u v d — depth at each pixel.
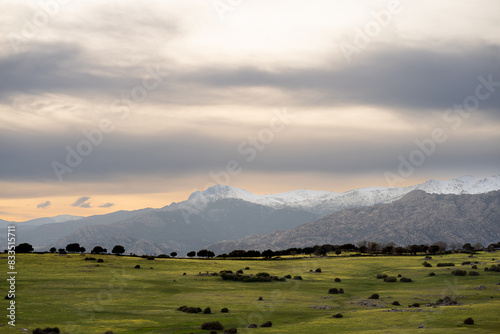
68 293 107.44
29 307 90.31
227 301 101.94
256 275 142.38
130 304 96.81
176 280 133.62
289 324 77.00
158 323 78.00
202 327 73.62
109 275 137.88
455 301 96.38
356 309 92.69
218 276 142.62
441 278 139.88
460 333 63.00
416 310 85.44
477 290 114.62
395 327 70.12
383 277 146.25
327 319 80.38
